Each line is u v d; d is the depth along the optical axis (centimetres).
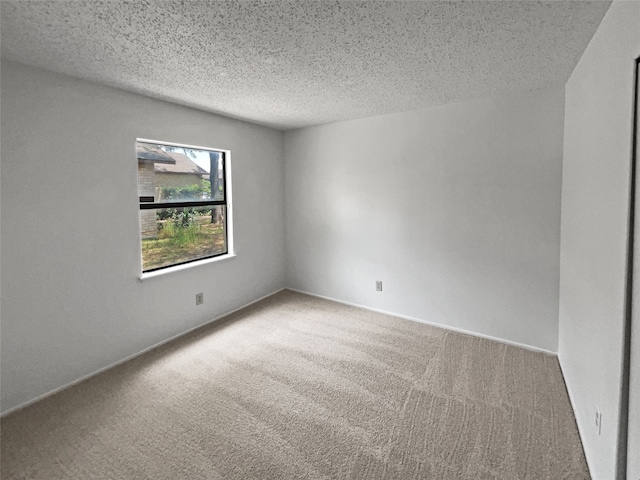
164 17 157
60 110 227
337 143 396
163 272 303
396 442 186
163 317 307
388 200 363
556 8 153
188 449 181
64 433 192
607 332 145
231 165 370
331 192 409
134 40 180
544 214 275
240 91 270
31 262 218
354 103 310
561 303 265
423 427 198
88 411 212
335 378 250
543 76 242
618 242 133
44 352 227
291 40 183
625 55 130
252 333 328
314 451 180
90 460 173
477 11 155
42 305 224
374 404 220
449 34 178
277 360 277
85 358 250
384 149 360
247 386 240
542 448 180
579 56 206
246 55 201
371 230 380
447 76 242
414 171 342
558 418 203
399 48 194
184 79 242
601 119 161
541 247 279
